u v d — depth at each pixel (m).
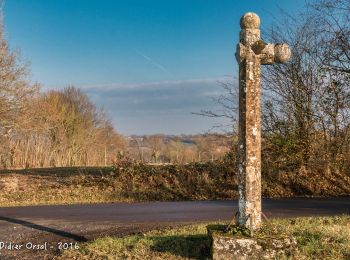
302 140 21.77
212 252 8.00
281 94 22.00
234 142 22.16
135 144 41.44
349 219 12.38
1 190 20.77
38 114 31.31
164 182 21.23
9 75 23.52
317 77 21.62
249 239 7.91
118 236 11.01
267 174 21.20
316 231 9.82
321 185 20.52
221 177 21.52
